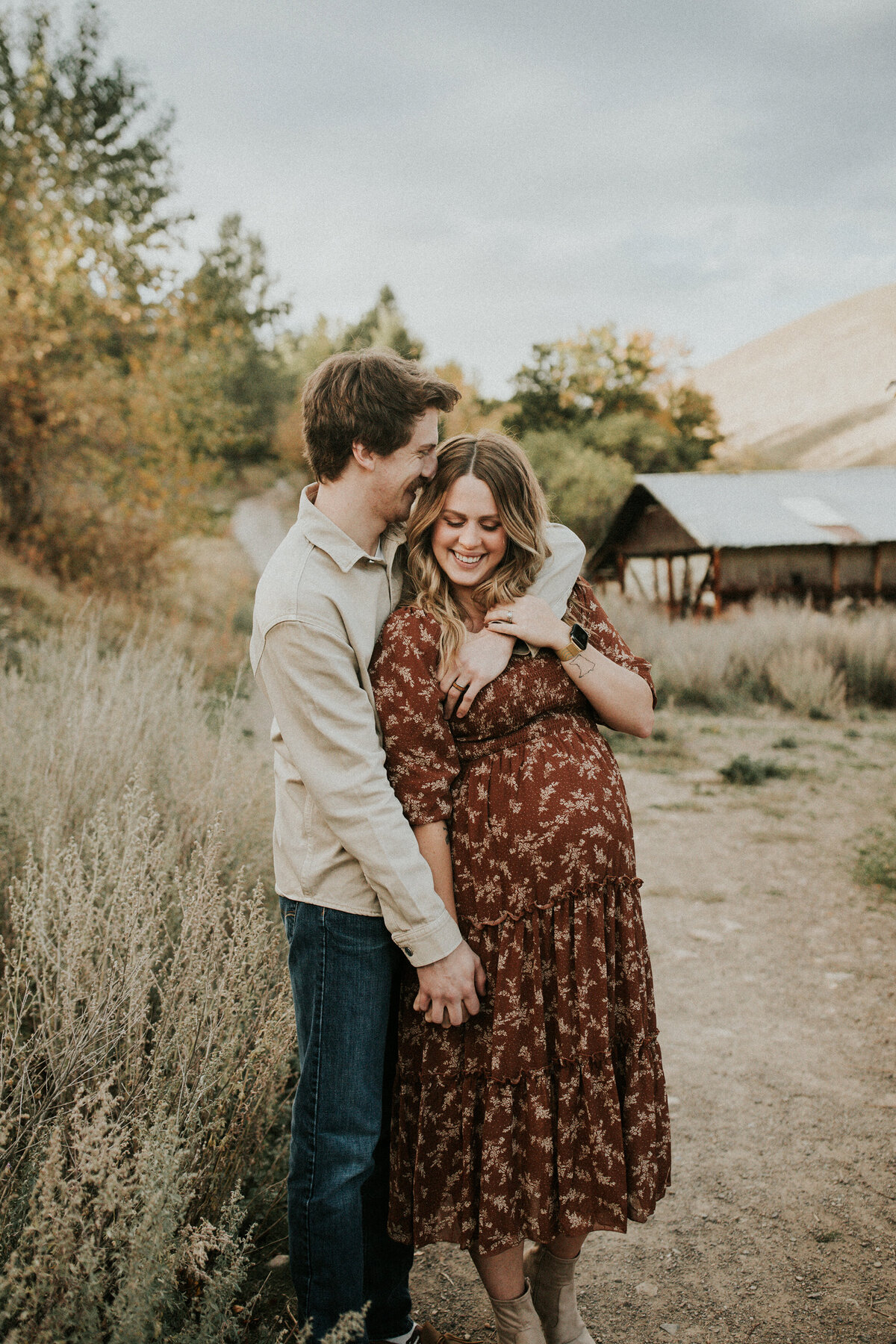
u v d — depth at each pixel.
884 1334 1.98
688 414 41.59
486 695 1.72
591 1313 2.07
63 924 1.97
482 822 1.69
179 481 12.78
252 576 16.64
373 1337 1.87
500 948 1.65
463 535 1.71
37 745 3.21
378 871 1.57
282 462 33.44
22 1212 1.59
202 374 13.23
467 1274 2.24
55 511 12.12
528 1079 1.64
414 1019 1.75
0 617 8.32
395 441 1.60
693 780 7.43
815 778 7.45
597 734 1.87
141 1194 1.46
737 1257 2.24
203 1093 1.83
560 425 38.53
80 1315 1.38
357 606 1.65
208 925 2.18
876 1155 2.62
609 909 1.70
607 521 30.70
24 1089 1.77
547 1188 1.62
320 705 1.57
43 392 11.53
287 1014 2.05
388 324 34.00
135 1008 1.91
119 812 2.89
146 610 11.07
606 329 40.06
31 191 12.01
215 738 4.22
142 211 13.01
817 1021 3.49
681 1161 2.63
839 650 11.82
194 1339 1.48
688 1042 3.34
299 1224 1.62
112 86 12.91
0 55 12.57
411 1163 1.74
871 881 5.02
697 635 12.79
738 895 4.88
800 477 21.25
